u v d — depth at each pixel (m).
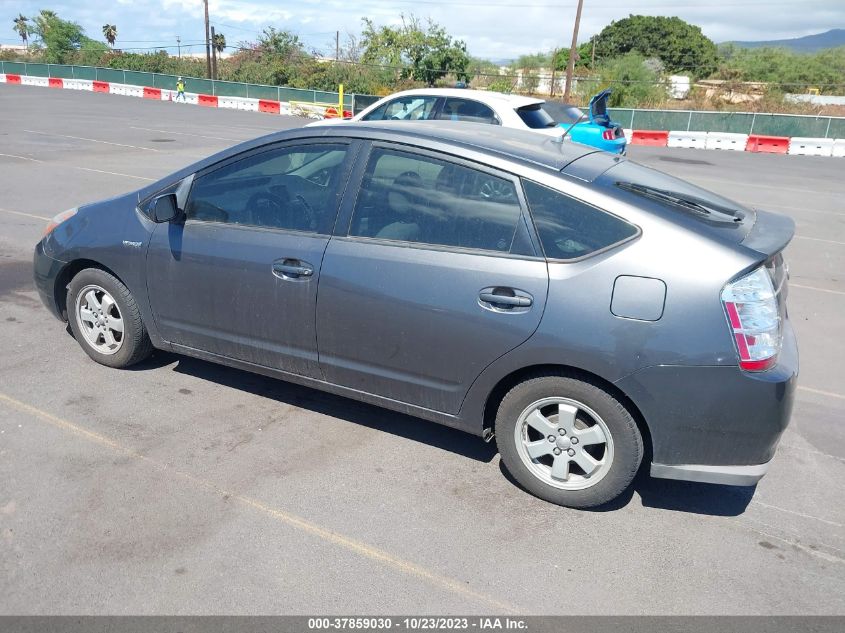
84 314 4.64
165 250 4.17
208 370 4.76
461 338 3.40
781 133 25.92
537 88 44.19
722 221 3.30
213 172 4.12
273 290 3.83
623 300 3.10
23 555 2.93
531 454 3.46
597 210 3.24
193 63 52.34
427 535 3.21
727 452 3.15
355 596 2.81
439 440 4.05
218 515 3.26
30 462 3.58
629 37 60.12
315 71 43.59
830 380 5.20
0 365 4.64
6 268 6.73
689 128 27.17
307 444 3.92
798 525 3.42
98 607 2.69
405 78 42.84
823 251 9.29
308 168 3.86
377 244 3.59
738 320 3.00
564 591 2.90
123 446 3.78
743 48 61.25
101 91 41.31
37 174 12.02
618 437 3.25
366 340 3.65
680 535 3.30
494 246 3.36
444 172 3.53
